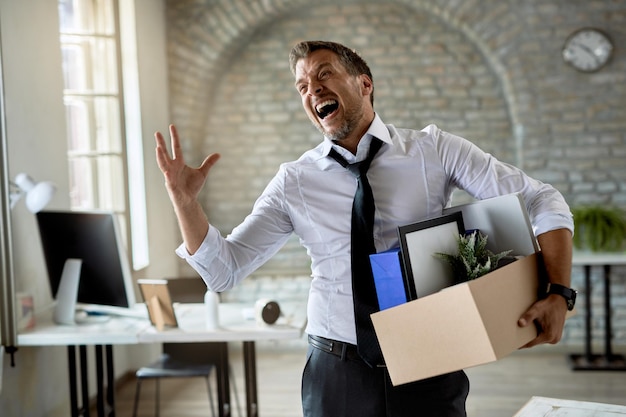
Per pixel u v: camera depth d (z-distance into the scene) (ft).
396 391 6.22
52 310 13.25
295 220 6.83
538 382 17.25
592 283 19.84
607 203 20.06
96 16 16.52
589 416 6.48
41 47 13.51
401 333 5.52
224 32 20.47
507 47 20.04
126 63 17.95
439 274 5.88
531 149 20.22
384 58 21.29
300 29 21.44
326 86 6.45
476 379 17.69
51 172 13.74
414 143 6.66
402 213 6.52
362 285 6.27
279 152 21.68
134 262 18.30
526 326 5.51
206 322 11.91
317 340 6.58
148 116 18.83
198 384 17.92
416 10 21.03
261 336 11.36
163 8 20.31
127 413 15.74
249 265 6.83
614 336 19.85
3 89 11.53
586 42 19.70
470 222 6.32
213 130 21.88
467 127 21.17
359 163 6.54
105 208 16.65
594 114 19.94
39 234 12.34
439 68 21.16
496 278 5.32
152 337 11.47
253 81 21.63
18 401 12.51
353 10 21.24
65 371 14.47
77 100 15.80
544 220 6.01
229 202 21.89
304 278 20.68
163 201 20.02
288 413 15.65
